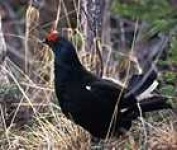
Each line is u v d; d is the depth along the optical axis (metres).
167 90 12.03
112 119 10.98
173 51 11.73
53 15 14.77
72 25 14.16
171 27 11.59
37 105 12.30
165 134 11.52
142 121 11.24
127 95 11.30
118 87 11.37
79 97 10.98
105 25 16.25
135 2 12.36
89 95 10.98
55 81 11.17
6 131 11.41
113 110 11.17
